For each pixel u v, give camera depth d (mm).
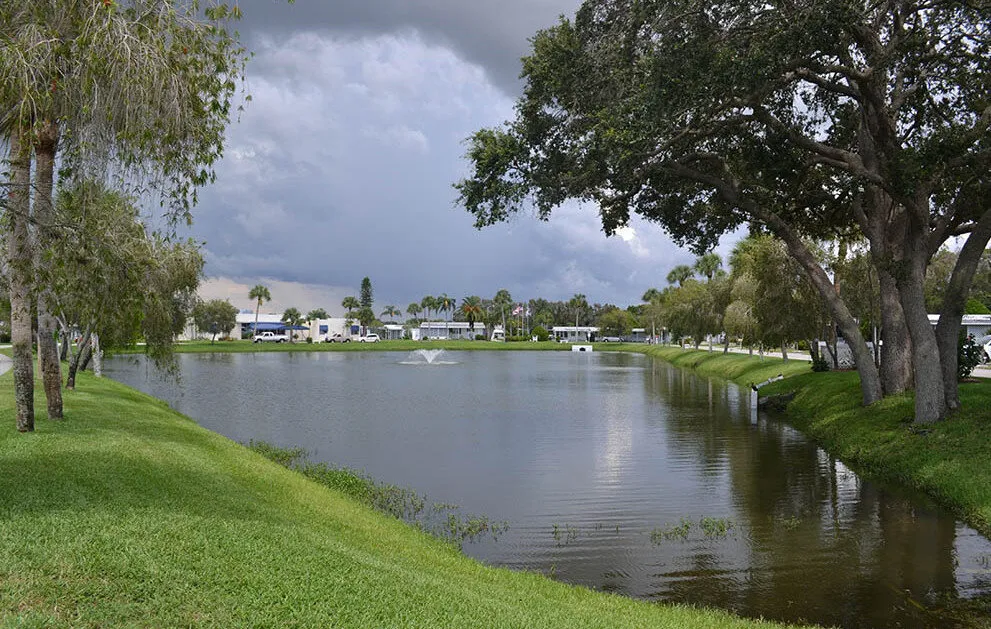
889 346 23062
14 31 8398
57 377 15719
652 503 14930
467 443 23328
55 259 9172
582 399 38562
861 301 34031
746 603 9172
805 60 16781
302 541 7852
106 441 12844
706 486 16547
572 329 175750
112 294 10852
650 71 16953
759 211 21828
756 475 17734
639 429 26531
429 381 52719
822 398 27734
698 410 32812
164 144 8406
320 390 44094
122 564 5965
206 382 49688
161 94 8297
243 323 164000
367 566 7277
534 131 19766
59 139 10648
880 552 11281
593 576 10328
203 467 12195
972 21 17109
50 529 6723
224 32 8852
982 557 10953
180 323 30906
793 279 34469
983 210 19875
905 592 9508
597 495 15719
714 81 15945
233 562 6535
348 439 24109
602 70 18719
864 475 17438
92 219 9617
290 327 160000
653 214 24562
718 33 17000
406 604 6160
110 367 63000
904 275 18625
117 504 8094
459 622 5922
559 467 19094
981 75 16969
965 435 16672
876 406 22000
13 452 11008
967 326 42844
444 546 11047
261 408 33562
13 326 13289
